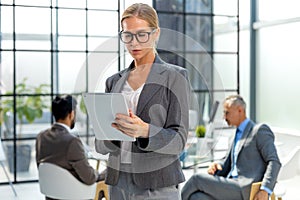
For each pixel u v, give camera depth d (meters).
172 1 6.73
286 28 6.55
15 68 6.04
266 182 3.27
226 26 7.01
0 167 6.20
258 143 3.46
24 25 5.99
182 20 6.79
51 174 3.20
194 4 6.89
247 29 7.20
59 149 3.22
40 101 6.57
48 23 6.04
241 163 3.53
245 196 3.40
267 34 6.91
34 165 6.31
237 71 6.99
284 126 6.62
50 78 6.15
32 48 6.08
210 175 3.66
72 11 5.99
